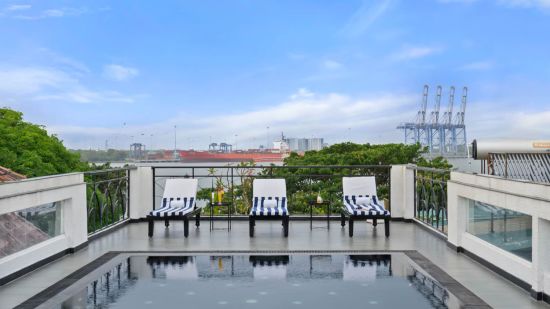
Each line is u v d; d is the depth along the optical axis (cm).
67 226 596
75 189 606
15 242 481
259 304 387
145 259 562
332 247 630
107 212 782
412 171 862
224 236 717
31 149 1527
